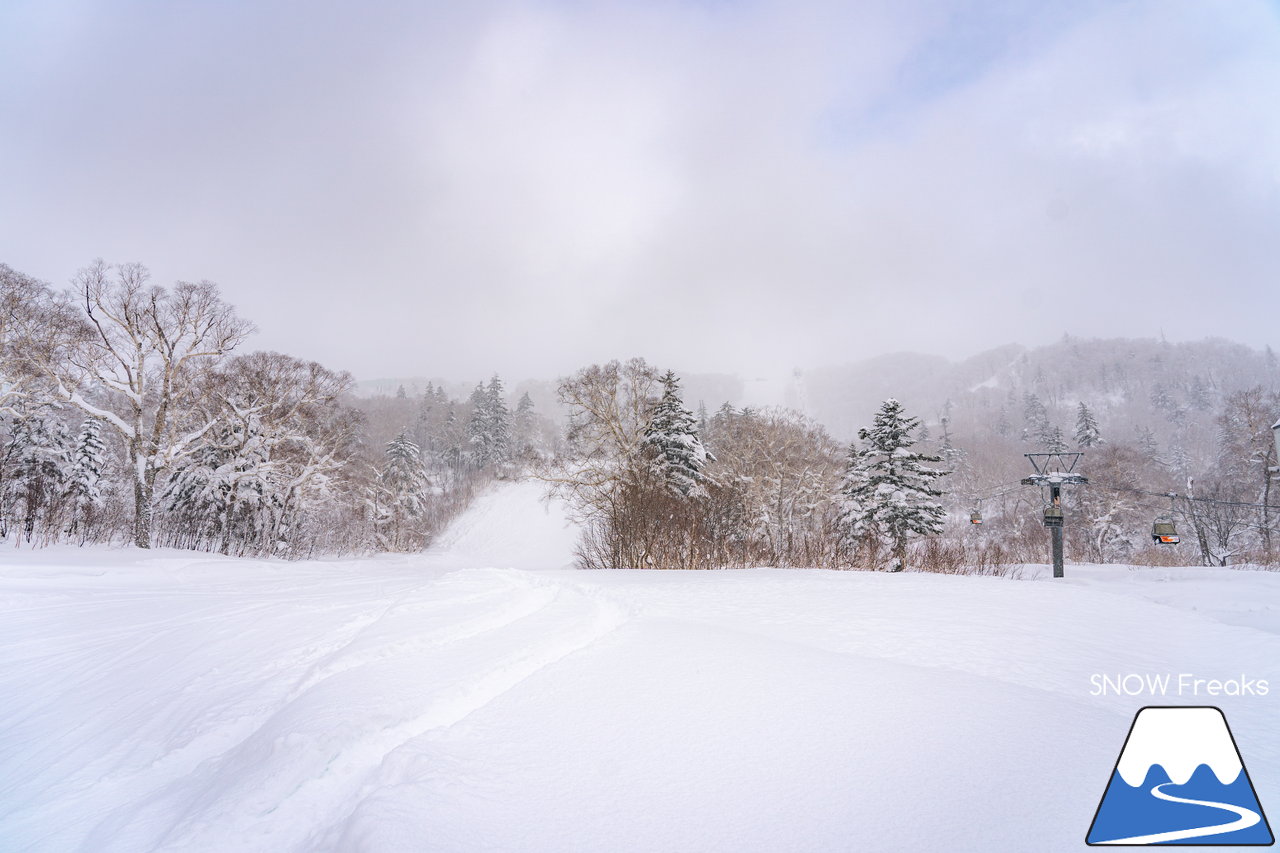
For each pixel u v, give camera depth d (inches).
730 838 109.1
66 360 999.6
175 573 680.4
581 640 244.5
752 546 873.5
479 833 110.2
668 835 110.2
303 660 245.1
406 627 266.5
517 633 252.1
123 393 1024.9
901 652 223.6
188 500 1290.6
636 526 826.2
